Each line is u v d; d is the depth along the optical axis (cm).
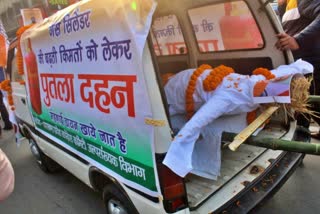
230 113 225
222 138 222
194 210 197
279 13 471
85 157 270
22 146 601
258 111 244
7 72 451
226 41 346
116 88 200
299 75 236
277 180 234
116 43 188
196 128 191
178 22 396
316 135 422
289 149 178
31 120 394
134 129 194
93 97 227
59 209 348
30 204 369
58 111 295
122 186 224
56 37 253
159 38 424
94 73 218
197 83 243
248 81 222
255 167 245
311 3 367
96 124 234
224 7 323
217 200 206
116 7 181
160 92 177
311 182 333
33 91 349
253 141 194
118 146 216
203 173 229
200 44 387
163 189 186
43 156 421
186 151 182
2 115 724
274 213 289
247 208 205
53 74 282
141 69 174
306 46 373
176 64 434
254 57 321
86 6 209
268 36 294
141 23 172
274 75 241
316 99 248
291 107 236
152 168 188
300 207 294
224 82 228
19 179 442
